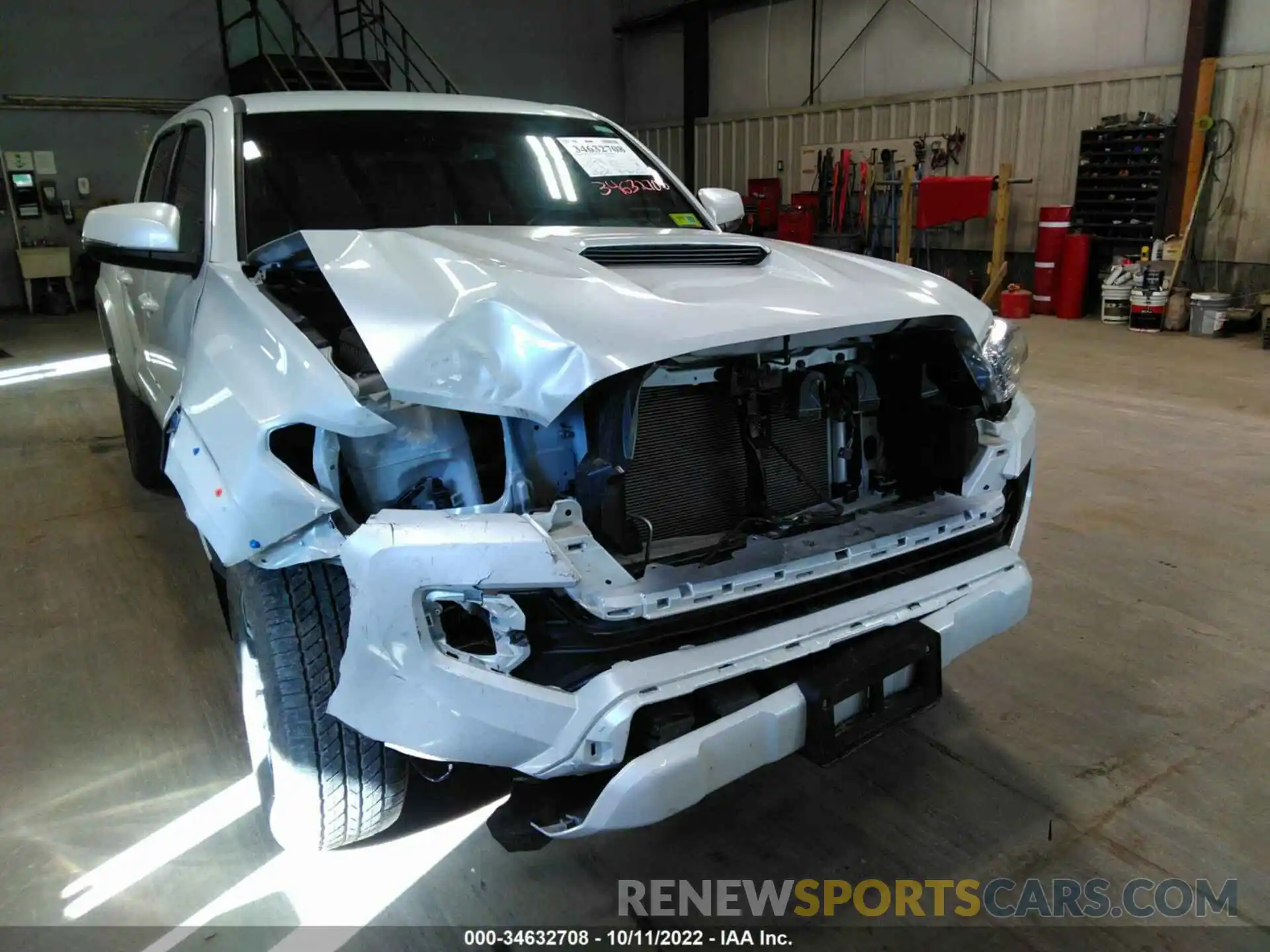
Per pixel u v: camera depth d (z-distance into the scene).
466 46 13.84
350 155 2.79
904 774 2.35
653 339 1.66
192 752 2.42
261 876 2.01
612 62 15.25
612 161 3.15
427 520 1.56
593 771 1.63
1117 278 9.10
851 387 2.13
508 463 1.68
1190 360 7.31
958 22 10.59
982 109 10.50
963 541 2.14
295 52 10.85
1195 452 4.88
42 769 2.35
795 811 2.22
